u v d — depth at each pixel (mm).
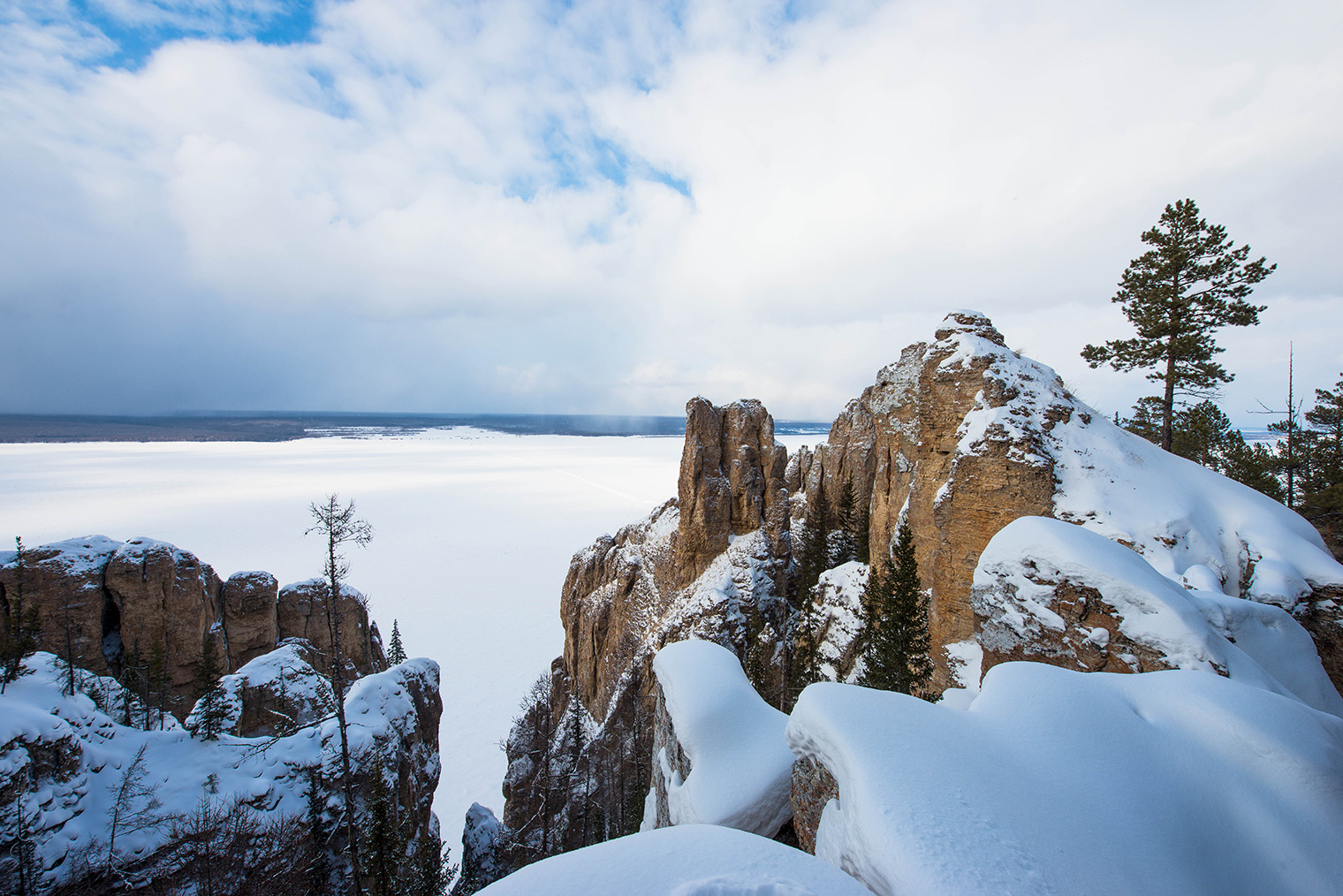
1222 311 33344
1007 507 24953
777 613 46875
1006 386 26906
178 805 22938
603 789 43312
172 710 41312
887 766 8961
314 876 24094
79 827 20656
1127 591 14508
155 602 41219
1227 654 13297
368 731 28266
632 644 52406
